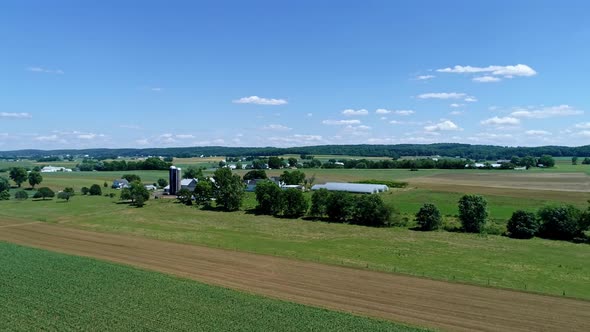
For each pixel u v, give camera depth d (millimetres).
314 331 29828
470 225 67625
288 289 39406
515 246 57625
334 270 45875
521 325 31438
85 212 91875
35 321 31234
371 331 29859
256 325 30719
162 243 60188
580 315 33344
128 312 32969
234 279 42562
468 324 31578
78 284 39875
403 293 38312
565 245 58188
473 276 43562
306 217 82938
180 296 36625
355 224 75250
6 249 54812
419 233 66875
